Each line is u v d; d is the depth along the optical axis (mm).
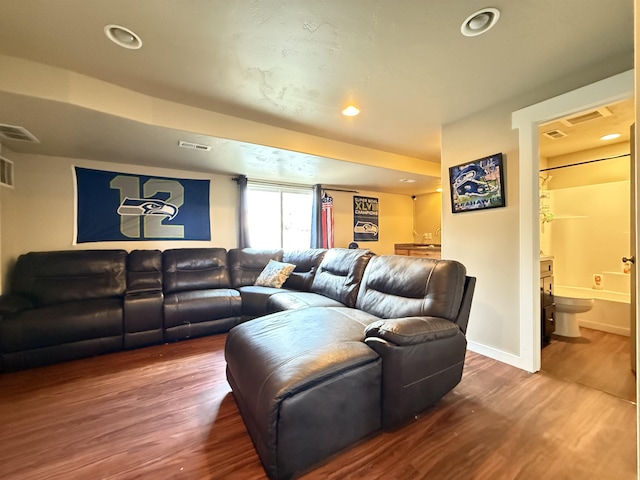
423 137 3244
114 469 1273
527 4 1399
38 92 1801
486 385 1992
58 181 3086
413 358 1521
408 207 6336
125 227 3451
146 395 1889
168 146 2803
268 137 2846
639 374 616
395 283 2119
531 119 2201
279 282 3535
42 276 2695
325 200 5023
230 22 1496
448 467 1275
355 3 1386
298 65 1888
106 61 1807
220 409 1730
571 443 1421
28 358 2277
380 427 1509
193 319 2977
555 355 2514
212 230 4031
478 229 2584
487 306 2502
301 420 1205
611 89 1812
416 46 1710
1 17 1415
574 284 3533
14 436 1492
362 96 2307
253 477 1225
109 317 2592
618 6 1409
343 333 1692
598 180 3457
